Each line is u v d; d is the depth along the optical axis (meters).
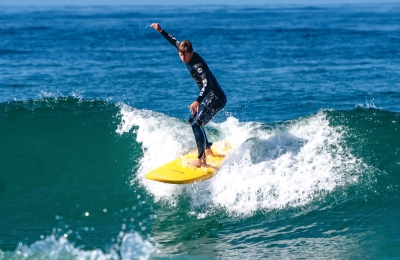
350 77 70.69
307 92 60.03
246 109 51.88
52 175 30.95
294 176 28.55
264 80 68.38
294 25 199.25
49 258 22.27
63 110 37.56
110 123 35.50
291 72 75.69
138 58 93.50
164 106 52.56
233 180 28.31
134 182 30.17
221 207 27.41
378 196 27.05
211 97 27.75
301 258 22.41
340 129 32.72
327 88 62.47
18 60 90.25
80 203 28.30
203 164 28.48
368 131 32.50
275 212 26.66
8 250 23.09
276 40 130.00
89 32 163.88
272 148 30.66
